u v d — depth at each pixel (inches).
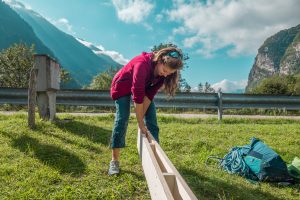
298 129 374.3
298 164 229.3
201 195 177.2
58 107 554.3
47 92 331.3
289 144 309.1
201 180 198.5
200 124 396.5
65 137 272.7
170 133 315.6
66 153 225.8
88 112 541.3
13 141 248.7
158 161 153.9
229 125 386.9
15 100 464.4
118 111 190.7
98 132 301.3
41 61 325.4
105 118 408.5
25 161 205.6
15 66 1203.2
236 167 219.1
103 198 163.5
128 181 180.9
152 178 129.6
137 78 175.6
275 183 209.5
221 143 293.7
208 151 265.1
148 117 212.4
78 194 165.0
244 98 497.4
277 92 1179.9
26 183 173.3
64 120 336.2
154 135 212.1
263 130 361.7
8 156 216.7
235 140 307.6
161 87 196.4
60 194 162.6
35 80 296.2
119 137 190.4
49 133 282.2
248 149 224.4
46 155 221.6
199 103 484.4
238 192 182.9
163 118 435.5
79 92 466.9
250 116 549.6
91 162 213.9
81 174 193.0
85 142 259.9
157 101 481.4
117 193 167.8
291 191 199.5
